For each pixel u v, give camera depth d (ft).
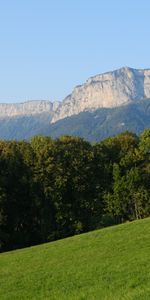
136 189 312.09
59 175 295.48
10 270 161.17
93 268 135.74
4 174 286.87
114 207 310.86
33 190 290.56
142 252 143.84
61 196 294.05
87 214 304.50
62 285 124.98
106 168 317.01
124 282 109.91
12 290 131.95
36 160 295.69
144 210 314.76
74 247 177.27
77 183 301.63
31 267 159.53
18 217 288.71
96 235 191.11
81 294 107.65
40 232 292.81
